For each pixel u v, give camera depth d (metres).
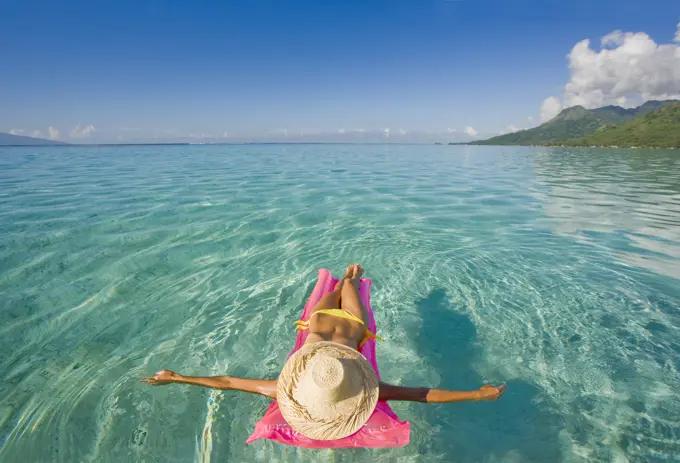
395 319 4.12
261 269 5.40
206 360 3.40
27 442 2.49
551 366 3.31
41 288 4.66
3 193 10.63
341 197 10.59
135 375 3.17
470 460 2.45
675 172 18.59
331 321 3.15
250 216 8.20
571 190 12.32
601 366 3.29
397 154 38.03
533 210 9.07
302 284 4.95
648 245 6.36
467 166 22.34
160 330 3.85
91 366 3.26
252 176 15.55
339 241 6.60
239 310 4.28
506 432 2.64
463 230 7.29
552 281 4.96
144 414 2.75
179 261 5.61
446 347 3.61
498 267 5.46
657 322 3.95
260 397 2.94
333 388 2.16
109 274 5.10
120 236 6.66
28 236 6.55
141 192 11.00
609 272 5.23
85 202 9.41
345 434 2.24
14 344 3.54
